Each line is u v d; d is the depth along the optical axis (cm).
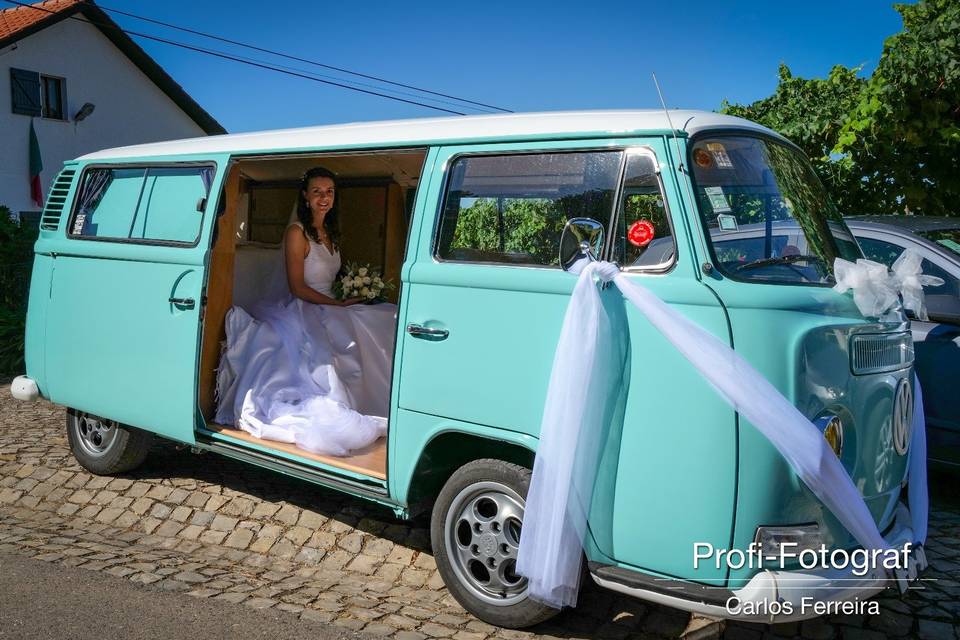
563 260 348
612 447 345
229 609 415
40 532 538
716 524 322
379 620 405
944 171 885
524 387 370
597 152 371
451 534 404
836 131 895
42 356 630
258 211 629
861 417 353
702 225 342
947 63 823
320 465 464
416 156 543
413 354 410
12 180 2336
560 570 344
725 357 320
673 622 400
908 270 412
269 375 533
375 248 610
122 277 566
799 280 366
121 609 413
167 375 534
